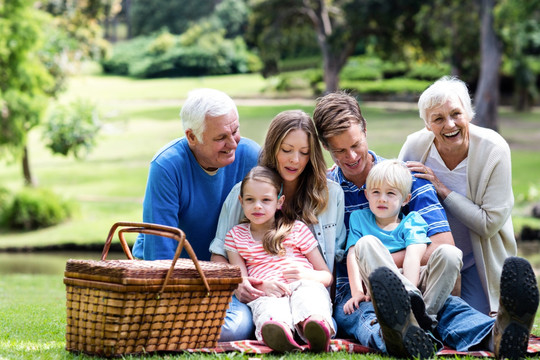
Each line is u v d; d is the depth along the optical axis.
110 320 3.87
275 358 4.00
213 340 4.24
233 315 4.48
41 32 22.89
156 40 65.75
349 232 4.91
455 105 5.00
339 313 4.75
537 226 17.73
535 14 30.16
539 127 37.00
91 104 23.59
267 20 39.97
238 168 5.19
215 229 5.11
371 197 4.79
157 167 4.83
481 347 4.26
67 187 27.86
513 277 3.95
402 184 4.73
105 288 3.87
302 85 49.78
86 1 30.92
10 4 22.00
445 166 5.28
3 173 31.53
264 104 44.66
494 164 5.07
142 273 3.86
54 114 22.91
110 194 26.38
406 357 4.02
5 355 4.04
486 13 31.52
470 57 35.31
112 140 37.25
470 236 5.20
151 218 4.80
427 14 34.16
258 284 4.54
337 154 4.86
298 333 4.35
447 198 5.10
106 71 65.69
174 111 45.09
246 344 4.29
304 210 4.86
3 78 22.23
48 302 7.73
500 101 47.50
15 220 21.77
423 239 4.66
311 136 4.75
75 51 28.11
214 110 4.71
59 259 17.36
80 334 4.03
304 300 4.29
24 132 22.41
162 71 63.50
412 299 4.11
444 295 4.36
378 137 32.06
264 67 42.97
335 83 38.91
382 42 37.28
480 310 5.22
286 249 4.71
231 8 69.88
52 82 24.31
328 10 39.31
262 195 4.70
